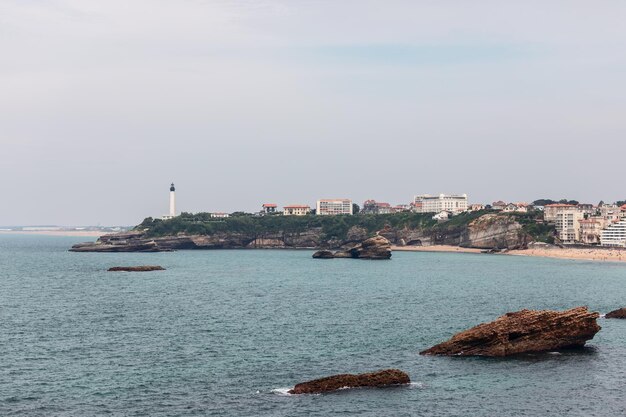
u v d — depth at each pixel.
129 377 74.25
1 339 95.31
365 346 90.50
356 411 63.00
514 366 78.75
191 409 63.56
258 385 71.25
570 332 86.88
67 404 64.94
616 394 68.44
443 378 73.75
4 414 62.00
